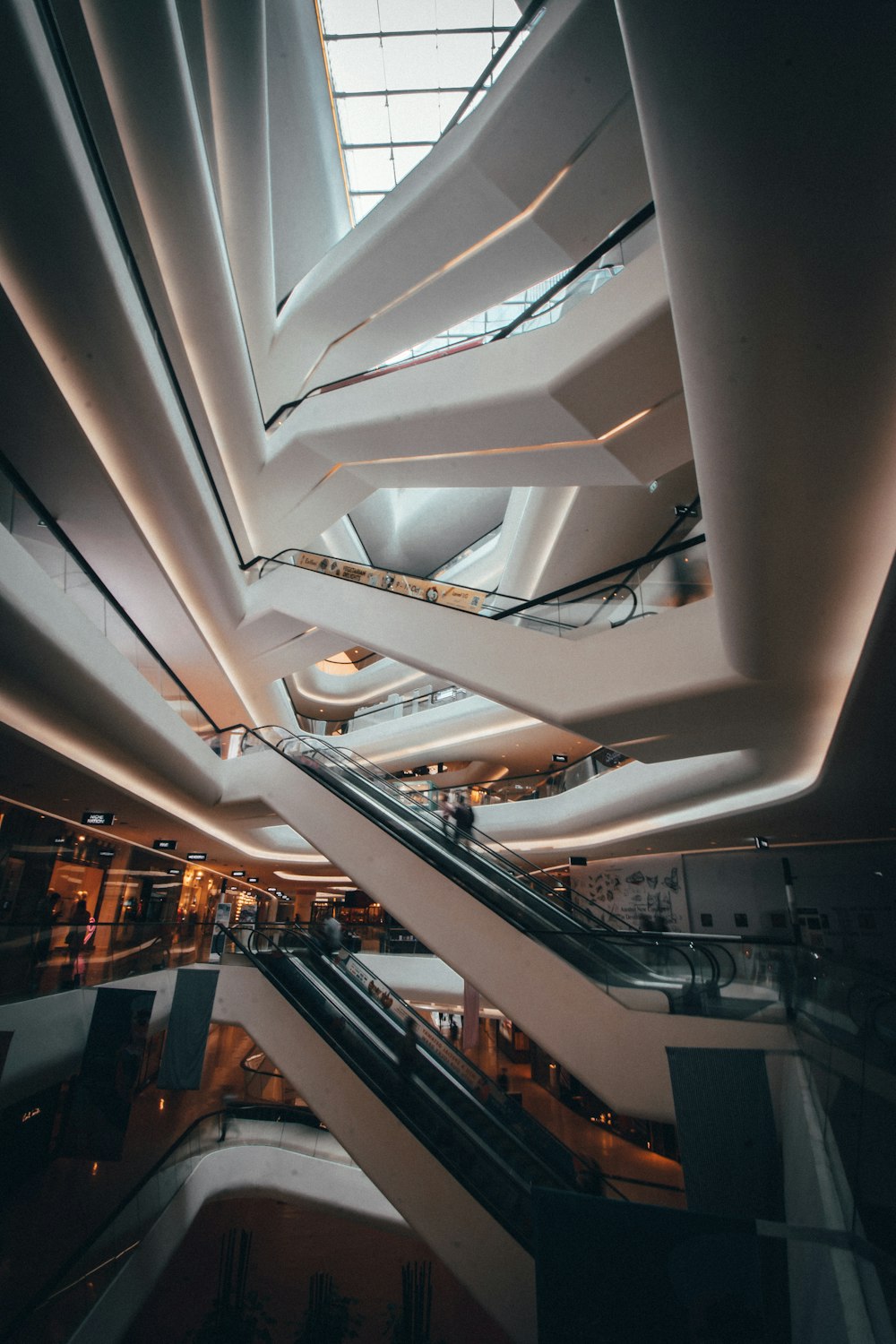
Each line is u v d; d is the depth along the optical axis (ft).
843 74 5.48
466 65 39.88
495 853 30.48
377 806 30.60
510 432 21.90
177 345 28.22
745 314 7.85
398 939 48.88
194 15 23.77
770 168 6.33
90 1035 22.31
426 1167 25.64
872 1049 10.21
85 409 20.75
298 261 42.68
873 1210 8.80
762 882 40.40
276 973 32.35
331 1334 35.68
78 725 24.13
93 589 23.07
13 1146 29.63
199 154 22.65
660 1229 10.66
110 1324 25.26
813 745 21.57
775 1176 17.08
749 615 13.57
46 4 13.47
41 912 36.40
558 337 19.02
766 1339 9.93
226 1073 59.41
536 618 22.66
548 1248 10.75
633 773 36.65
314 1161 41.98
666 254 7.93
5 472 18.20
